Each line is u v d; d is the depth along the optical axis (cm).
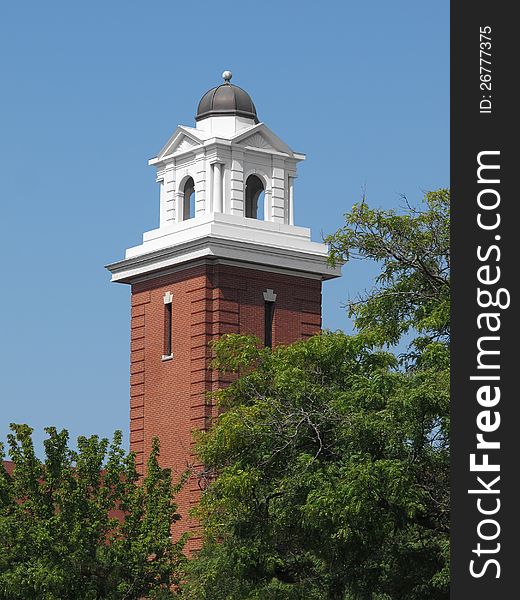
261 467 5234
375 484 4738
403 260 5475
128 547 6700
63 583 6400
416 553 5178
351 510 4722
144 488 7031
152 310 9481
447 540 5144
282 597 5372
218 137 9450
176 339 9269
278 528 5234
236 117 9694
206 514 6025
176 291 9319
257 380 5556
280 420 5188
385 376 4984
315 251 9506
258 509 5300
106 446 6938
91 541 6588
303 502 5053
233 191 9494
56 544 6488
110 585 6625
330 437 5141
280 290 9375
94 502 6731
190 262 9212
